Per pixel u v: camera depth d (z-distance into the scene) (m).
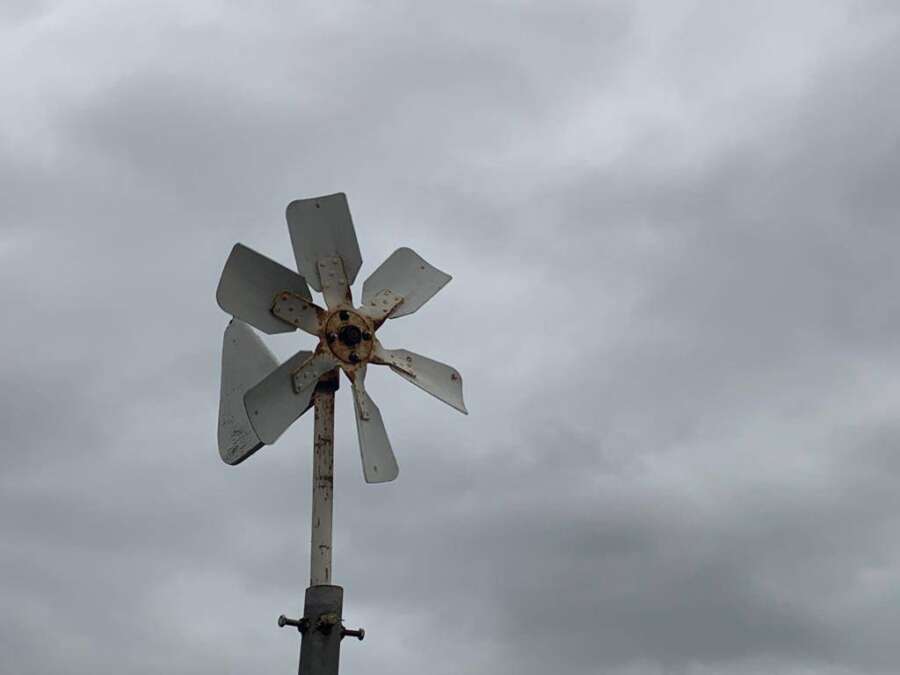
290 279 15.28
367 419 15.09
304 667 13.96
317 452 14.88
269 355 16.67
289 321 15.17
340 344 15.23
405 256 16.25
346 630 14.21
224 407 16.73
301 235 15.55
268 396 14.78
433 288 16.19
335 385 15.23
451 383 15.77
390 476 15.01
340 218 15.72
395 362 15.52
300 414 14.88
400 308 15.89
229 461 16.39
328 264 15.57
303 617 14.21
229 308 14.97
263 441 14.59
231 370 16.84
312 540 14.52
